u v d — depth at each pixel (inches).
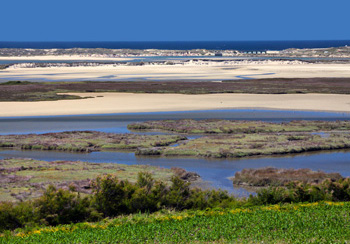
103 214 1282.0
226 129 2719.0
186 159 2102.6
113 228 1048.2
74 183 1606.8
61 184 1587.1
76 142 2369.6
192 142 2389.3
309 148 2263.8
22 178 1678.2
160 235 977.5
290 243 898.7
